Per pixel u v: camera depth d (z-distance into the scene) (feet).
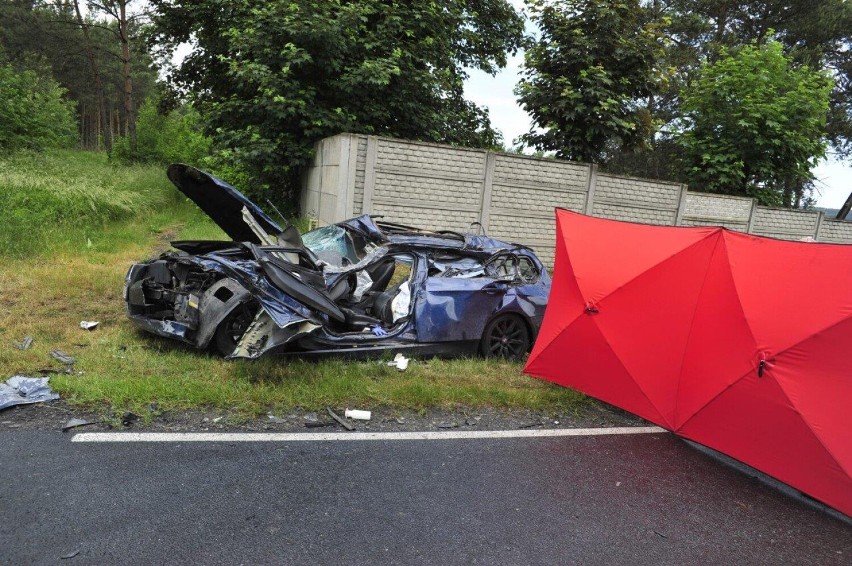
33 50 111.45
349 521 10.36
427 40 48.98
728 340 14.26
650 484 13.19
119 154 83.82
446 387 17.56
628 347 16.37
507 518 11.03
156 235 41.57
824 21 85.66
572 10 54.44
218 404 14.66
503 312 21.70
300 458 12.59
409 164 40.34
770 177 62.39
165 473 11.35
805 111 60.70
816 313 12.91
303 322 16.39
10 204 33.86
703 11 91.04
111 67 144.36
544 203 45.93
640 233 16.85
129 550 8.92
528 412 16.94
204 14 54.34
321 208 44.04
